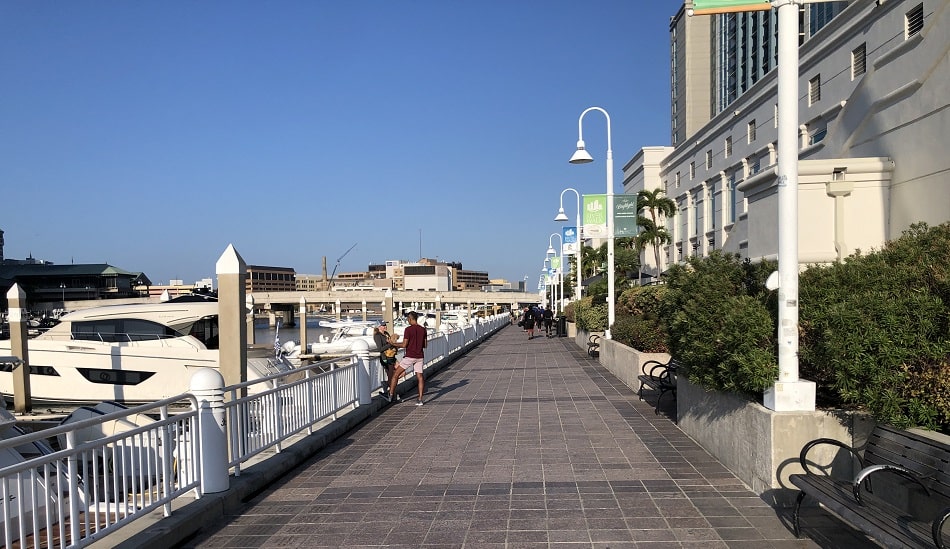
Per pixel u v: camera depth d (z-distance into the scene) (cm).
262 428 798
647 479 706
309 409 962
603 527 562
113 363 2034
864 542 508
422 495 680
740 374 650
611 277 2055
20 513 435
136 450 596
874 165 1314
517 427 1042
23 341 1992
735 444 709
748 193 1398
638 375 1386
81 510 701
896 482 514
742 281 850
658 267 6481
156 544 524
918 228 788
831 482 523
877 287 632
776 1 635
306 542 554
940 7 1266
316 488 726
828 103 3075
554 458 819
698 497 636
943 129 1227
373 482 741
